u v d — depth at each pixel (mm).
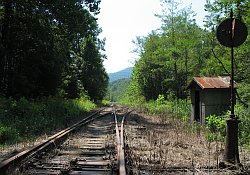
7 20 25188
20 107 18906
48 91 29719
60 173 6664
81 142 11836
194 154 9461
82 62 60719
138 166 7340
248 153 9703
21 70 26484
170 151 9969
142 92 61938
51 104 24938
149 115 29516
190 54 34062
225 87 16172
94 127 18328
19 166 6996
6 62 25656
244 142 11547
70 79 42906
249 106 15047
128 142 11570
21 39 25672
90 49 61188
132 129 16594
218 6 17328
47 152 9320
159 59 38500
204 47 33469
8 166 6695
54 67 29141
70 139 12453
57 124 18062
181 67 36812
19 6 25109
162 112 29281
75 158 7957
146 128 17031
